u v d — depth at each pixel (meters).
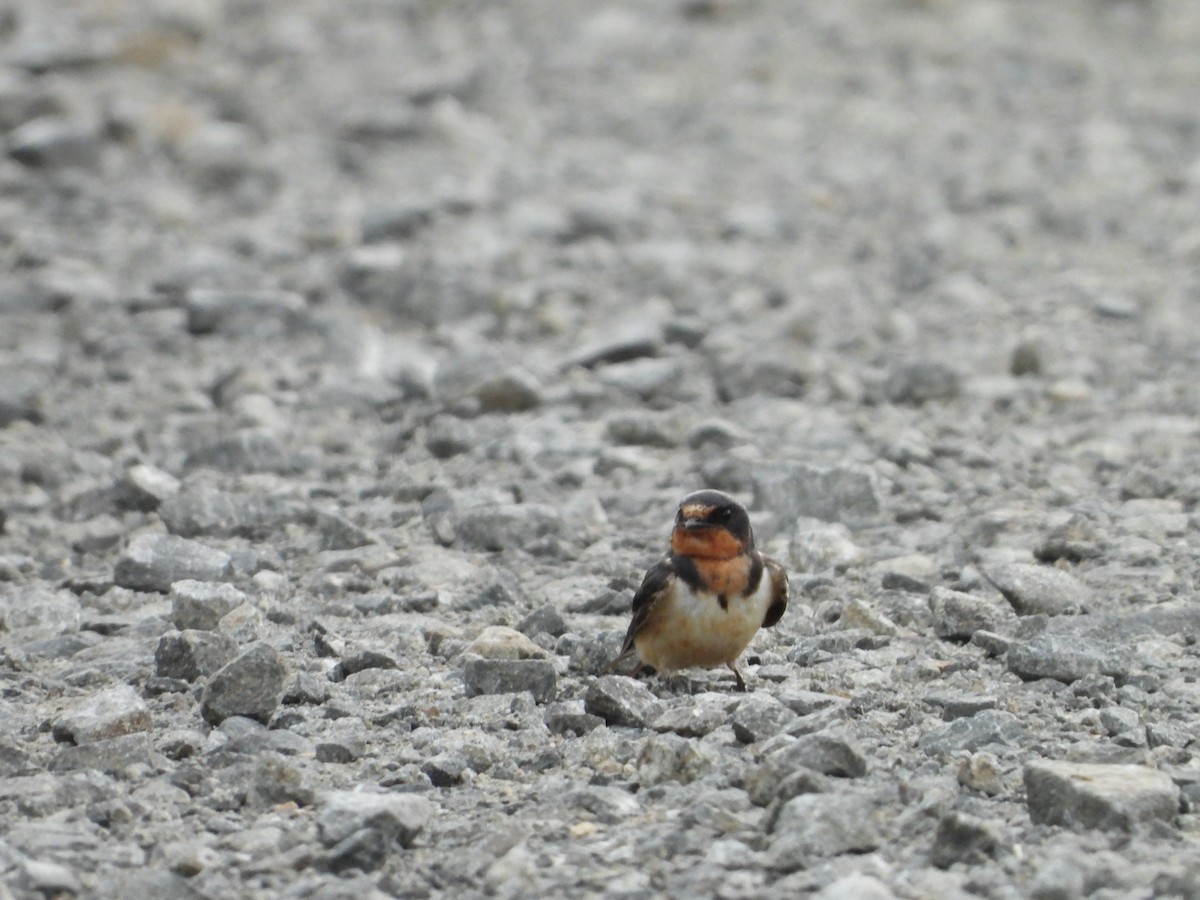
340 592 12.89
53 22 34.66
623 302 22.11
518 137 30.47
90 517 15.20
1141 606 11.98
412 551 13.92
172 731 10.05
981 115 32.25
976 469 15.77
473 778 9.34
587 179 27.75
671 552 10.47
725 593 10.32
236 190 26.94
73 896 8.02
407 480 15.82
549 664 10.60
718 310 21.59
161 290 21.97
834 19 38.06
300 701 10.52
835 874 7.98
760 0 39.34
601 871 8.15
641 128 31.12
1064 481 15.18
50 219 24.89
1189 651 11.11
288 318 20.61
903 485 15.20
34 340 20.38
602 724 9.94
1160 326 20.23
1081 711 10.07
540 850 8.39
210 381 19.00
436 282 21.75
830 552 13.28
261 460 16.30
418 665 11.28
